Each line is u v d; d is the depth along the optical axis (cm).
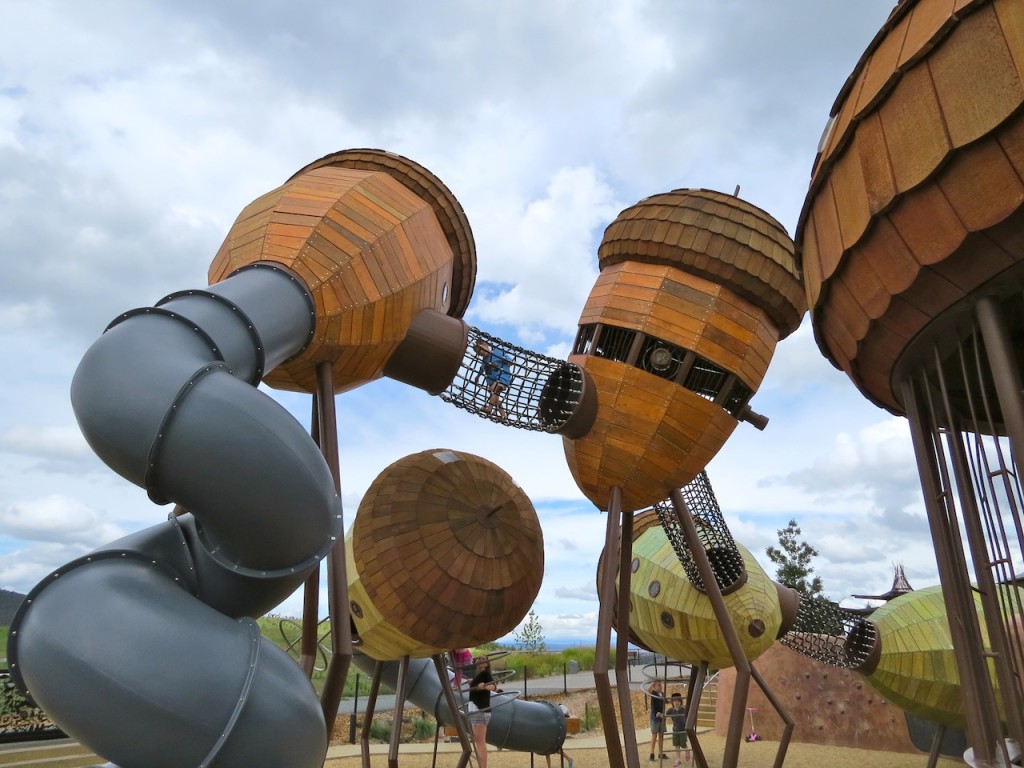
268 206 968
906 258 483
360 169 1140
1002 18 405
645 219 1184
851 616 1645
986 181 416
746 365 1146
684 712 1850
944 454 565
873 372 629
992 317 462
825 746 1992
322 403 917
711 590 1178
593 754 1927
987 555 516
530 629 4534
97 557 586
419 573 1268
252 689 541
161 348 634
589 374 1144
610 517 1130
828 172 554
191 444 589
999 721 521
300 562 635
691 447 1130
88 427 606
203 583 632
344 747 2002
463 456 1382
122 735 515
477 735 1417
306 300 879
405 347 1045
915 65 455
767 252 1151
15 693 1538
